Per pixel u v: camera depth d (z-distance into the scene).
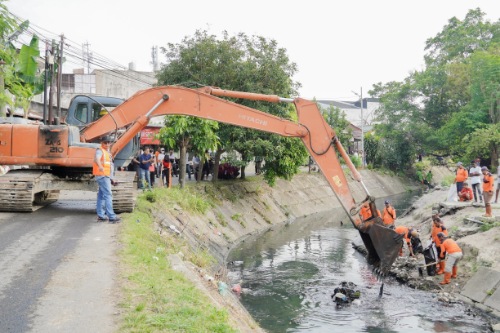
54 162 12.41
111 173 11.86
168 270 8.17
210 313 6.30
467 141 38.91
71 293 6.53
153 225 12.82
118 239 9.80
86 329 5.36
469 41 49.69
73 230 10.59
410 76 51.44
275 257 19.28
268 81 25.88
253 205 28.06
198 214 19.92
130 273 7.53
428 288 14.31
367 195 12.23
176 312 6.01
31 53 17.53
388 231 11.77
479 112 39.81
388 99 52.12
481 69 40.12
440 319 11.89
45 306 6.03
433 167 62.59
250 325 8.77
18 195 12.26
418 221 22.75
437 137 45.28
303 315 12.30
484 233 15.65
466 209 20.08
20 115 22.45
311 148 12.77
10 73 15.23
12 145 12.38
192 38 26.66
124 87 38.12
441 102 48.53
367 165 52.75
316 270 17.16
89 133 13.54
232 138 25.47
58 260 8.13
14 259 8.14
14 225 11.00
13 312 5.81
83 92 37.47
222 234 20.86
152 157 19.78
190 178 28.11
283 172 27.44
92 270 7.61
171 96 13.38
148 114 13.12
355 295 13.73
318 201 38.28
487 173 17.06
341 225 29.14
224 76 25.61
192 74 25.55
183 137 20.98
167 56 26.72
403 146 54.19
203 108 13.24
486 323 11.56
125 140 13.05
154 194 16.53
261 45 26.44
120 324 5.53
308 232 26.09
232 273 16.34
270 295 14.05
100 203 11.78
